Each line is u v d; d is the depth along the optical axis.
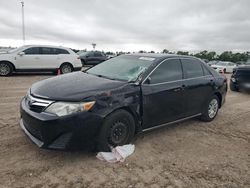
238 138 5.24
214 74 6.15
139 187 3.29
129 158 3.99
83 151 4.07
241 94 10.66
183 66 5.32
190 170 3.79
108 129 3.89
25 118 3.86
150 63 4.79
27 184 3.20
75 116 3.57
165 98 4.71
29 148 4.10
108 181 3.37
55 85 4.05
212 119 6.24
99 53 23.02
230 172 3.82
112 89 3.98
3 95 8.03
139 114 4.30
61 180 3.32
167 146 4.57
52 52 14.10
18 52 13.29
